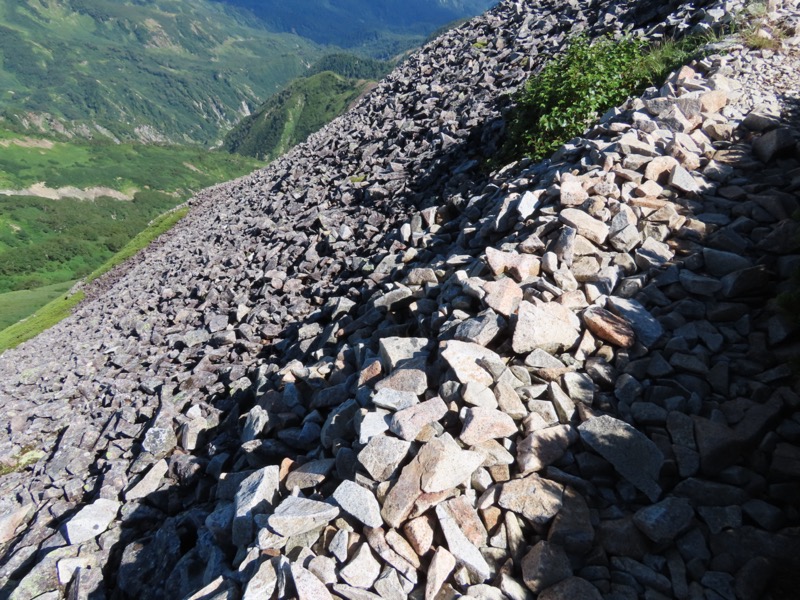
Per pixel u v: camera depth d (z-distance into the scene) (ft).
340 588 6.88
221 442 13.26
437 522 7.37
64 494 14.84
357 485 7.78
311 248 23.79
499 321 9.71
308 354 15.38
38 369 31.07
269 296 21.75
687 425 8.04
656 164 12.64
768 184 11.83
